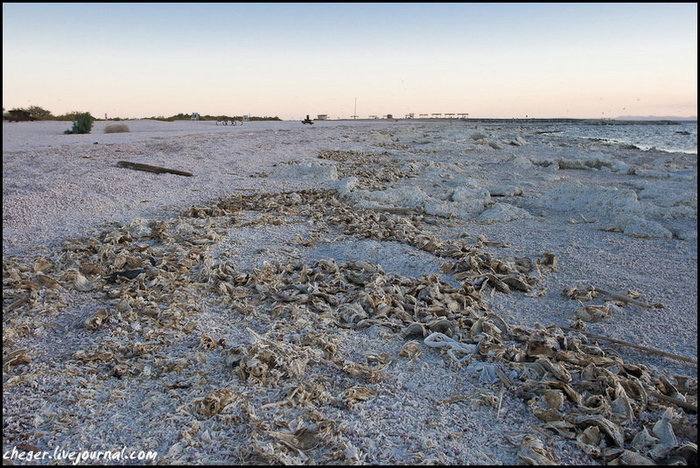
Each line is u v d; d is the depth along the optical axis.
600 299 5.77
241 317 4.80
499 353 4.12
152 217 8.55
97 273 5.74
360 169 14.90
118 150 16.44
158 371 3.75
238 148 18.12
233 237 7.41
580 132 48.38
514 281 6.02
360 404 3.40
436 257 6.86
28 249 6.57
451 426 3.24
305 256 6.82
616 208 10.02
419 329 4.57
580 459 3.01
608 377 3.69
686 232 8.59
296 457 2.85
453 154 20.45
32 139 20.94
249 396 3.44
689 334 4.90
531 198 11.53
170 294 5.17
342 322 4.79
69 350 4.08
